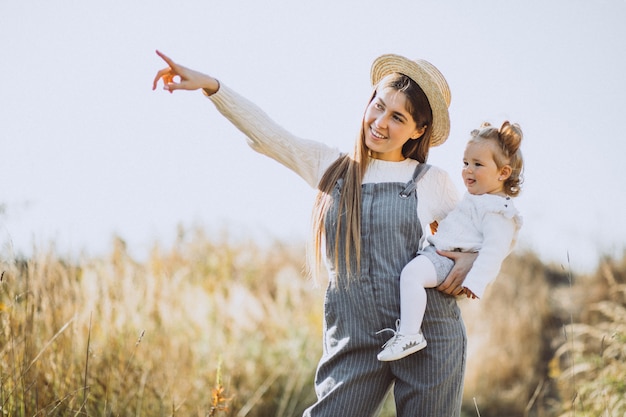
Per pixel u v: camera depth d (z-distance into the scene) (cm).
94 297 423
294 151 278
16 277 369
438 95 270
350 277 258
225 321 551
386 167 274
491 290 744
